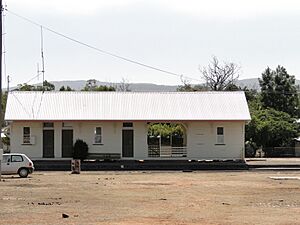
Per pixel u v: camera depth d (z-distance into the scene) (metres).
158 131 70.81
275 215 21.70
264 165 58.59
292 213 22.33
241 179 41.56
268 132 82.19
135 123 65.19
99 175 46.69
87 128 64.75
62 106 66.38
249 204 25.61
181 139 71.50
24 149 64.50
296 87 111.19
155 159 64.62
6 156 45.03
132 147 65.19
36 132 64.56
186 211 22.92
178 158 65.00
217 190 32.59
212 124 65.44
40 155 64.44
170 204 25.45
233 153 65.50
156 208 23.94
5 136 76.31
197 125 65.50
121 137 65.12
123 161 63.44
